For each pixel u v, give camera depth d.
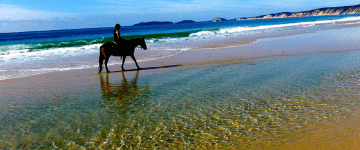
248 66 10.02
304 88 6.35
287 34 25.45
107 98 6.46
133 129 4.31
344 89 6.04
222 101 5.65
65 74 10.24
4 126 4.68
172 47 18.67
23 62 13.34
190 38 26.25
